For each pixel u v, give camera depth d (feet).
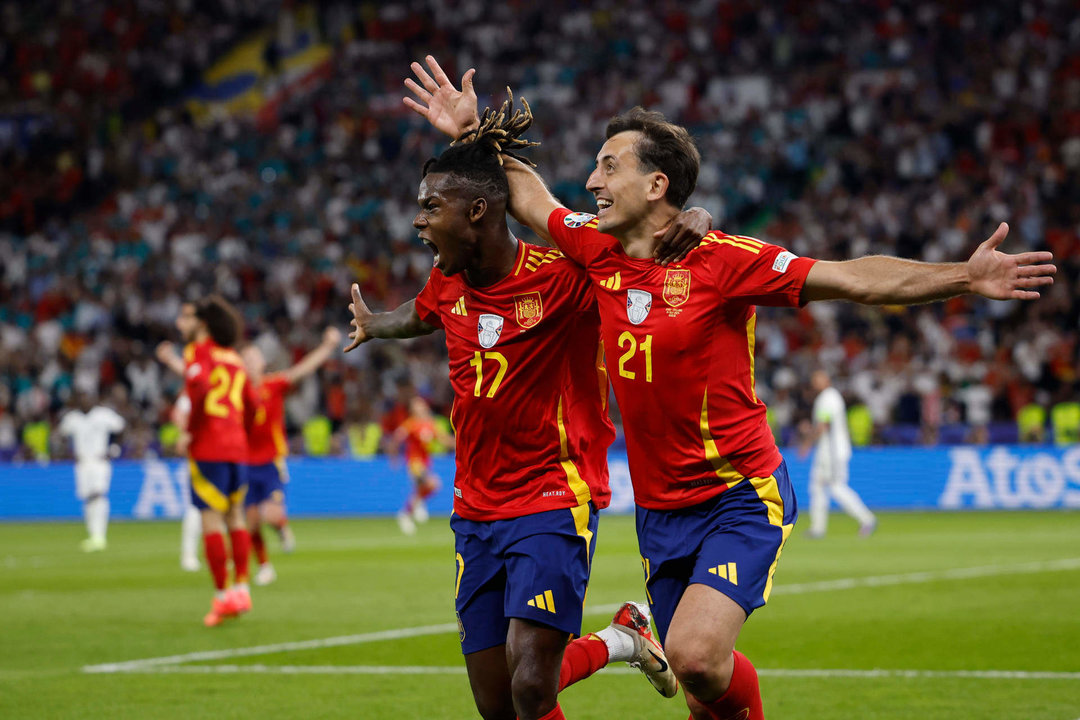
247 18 241.14
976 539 100.78
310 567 84.69
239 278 186.50
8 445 163.94
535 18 224.33
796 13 214.48
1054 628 52.01
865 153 193.67
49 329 178.09
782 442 148.97
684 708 37.91
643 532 27.73
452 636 52.21
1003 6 207.21
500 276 27.91
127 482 150.00
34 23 241.35
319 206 201.87
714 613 24.77
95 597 68.49
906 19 209.56
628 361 26.53
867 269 24.57
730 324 26.22
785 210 188.03
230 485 58.18
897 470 143.43
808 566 79.71
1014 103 195.00
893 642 48.88
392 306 184.14
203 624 56.85
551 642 26.81
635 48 216.95
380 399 160.76
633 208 26.48
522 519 27.32
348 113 217.15
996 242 23.27
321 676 43.09
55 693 40.19
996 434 144.46
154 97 232.73
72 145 221.66
